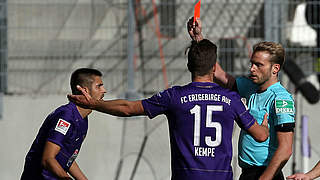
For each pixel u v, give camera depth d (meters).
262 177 12.39
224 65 24.06
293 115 12.73
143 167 23.58
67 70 24.39
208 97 11.66
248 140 13.27
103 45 24.28
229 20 24.03
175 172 11.73
